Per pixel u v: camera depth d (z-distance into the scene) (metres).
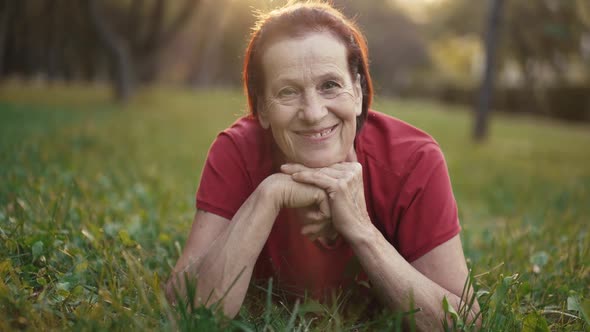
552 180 7.66
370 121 2.19
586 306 2.06
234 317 1.94
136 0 18.00
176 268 2.05
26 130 8.34
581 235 3.28
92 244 2.55
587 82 26.50
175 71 34.31
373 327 2.11
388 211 2.09
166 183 5.19
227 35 30.31
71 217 2.98
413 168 2.05
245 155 2.15
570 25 13.58
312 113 1.86
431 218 2.02
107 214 3.38
